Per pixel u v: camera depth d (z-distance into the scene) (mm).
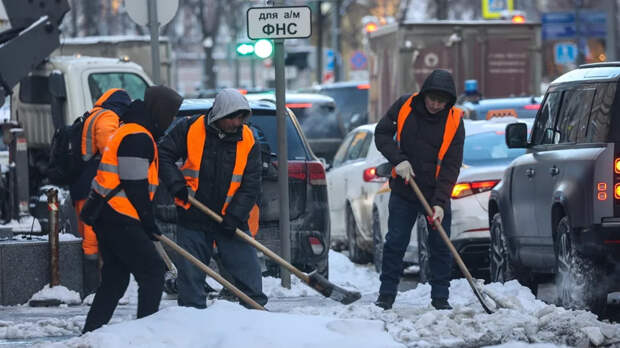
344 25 167000
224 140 18438
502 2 97062
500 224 26078
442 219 20219
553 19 108438
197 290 18656
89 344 15938
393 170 20609
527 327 17250
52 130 41156
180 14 181125
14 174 37000
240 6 164625
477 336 16828
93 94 39531
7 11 35344
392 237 20547
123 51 52312
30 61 34531
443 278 20484
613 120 21078
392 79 53844
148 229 17094
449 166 20297
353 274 30875
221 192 18453
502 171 28172
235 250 18750
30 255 23281
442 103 20078
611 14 63469
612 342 17203
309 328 16641
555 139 23391
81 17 143250
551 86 24219
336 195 38344
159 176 18359
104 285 17562
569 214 21312
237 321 16750
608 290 21141
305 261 24875
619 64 22188
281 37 24344
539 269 24375
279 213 24453
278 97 24172
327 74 102438
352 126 57062
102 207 17078
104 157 17109
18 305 23141
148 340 16141
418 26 52844
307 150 25375
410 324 17422
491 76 53438
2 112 40812
